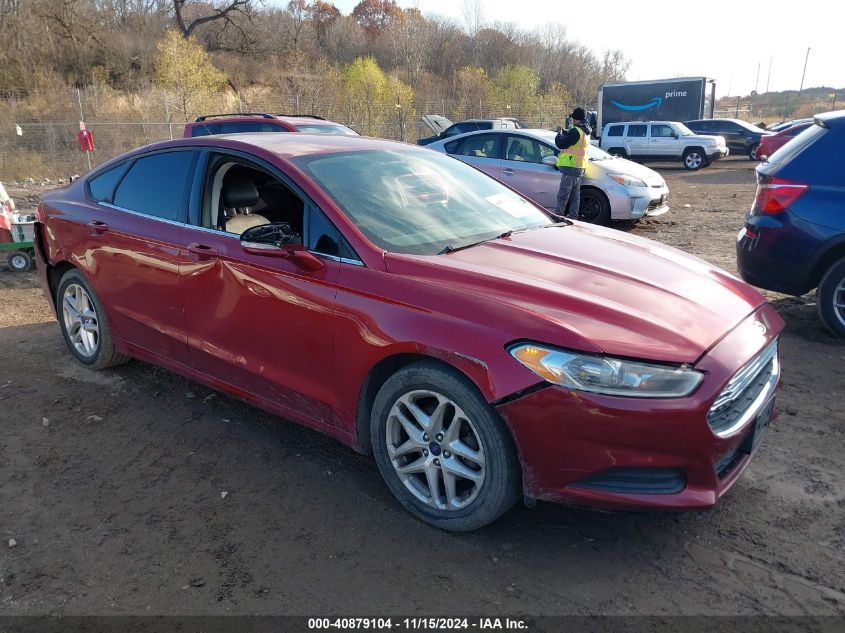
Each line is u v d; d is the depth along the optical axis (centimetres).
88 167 1739
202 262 351
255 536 284
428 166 394
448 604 243
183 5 4934
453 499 278
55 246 453
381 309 280
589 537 280
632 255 333
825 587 248
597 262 313
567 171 969
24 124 1989
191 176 372
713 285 309
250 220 374
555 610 239
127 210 405
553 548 273
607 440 238
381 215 325
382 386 287
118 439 371
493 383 246
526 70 4422
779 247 510
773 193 512
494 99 3938
